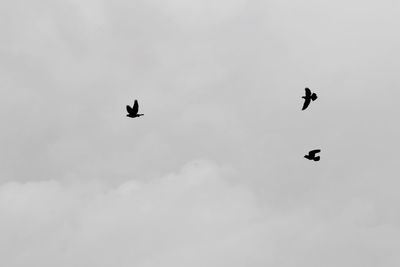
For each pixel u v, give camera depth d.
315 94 52.84
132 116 47.75
